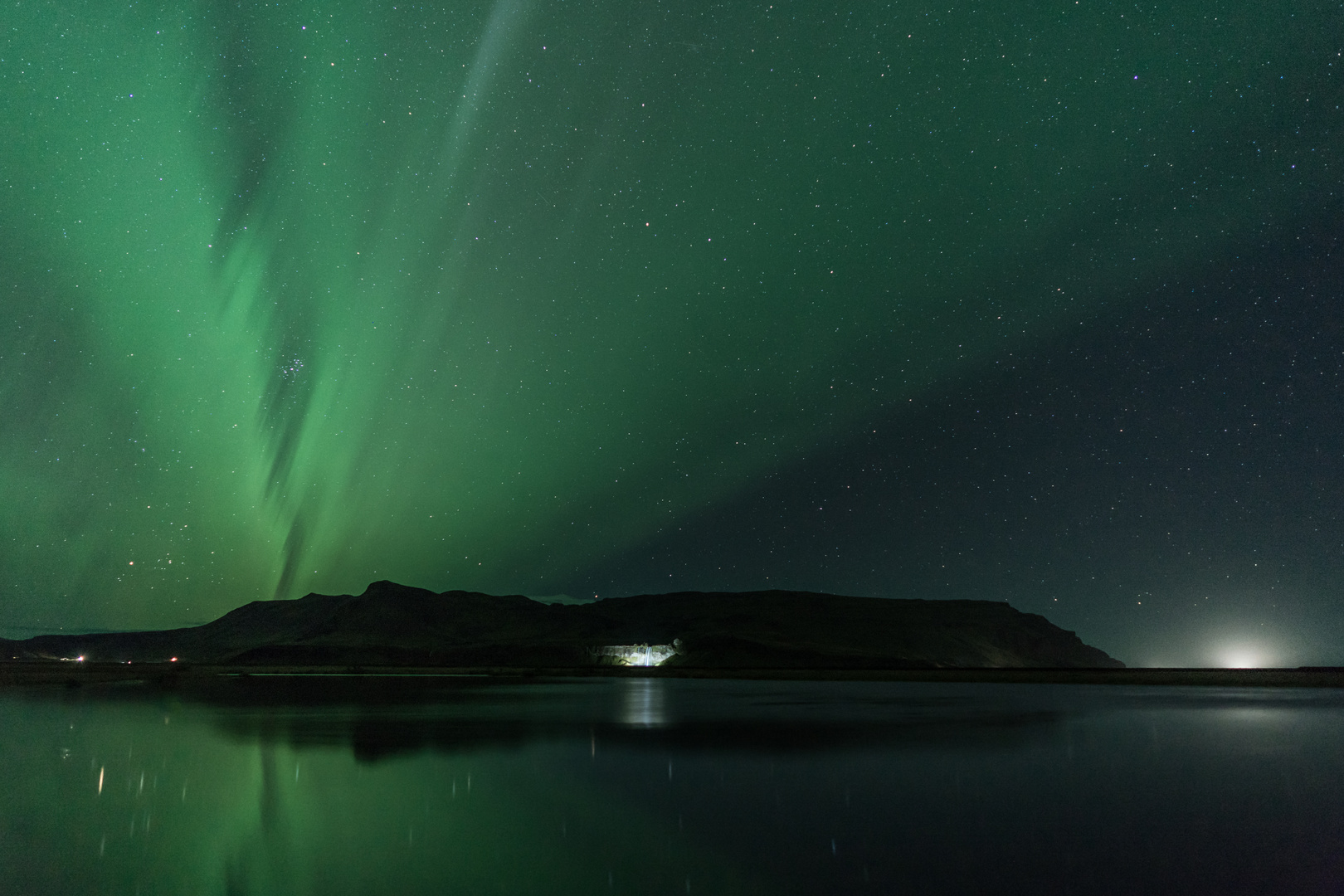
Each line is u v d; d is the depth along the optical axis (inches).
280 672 4940.9
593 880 494.6
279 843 590.6
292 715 1705.2
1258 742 1215.6
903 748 1130.7
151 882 497.7
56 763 997.2
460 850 566.9
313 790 806.5
